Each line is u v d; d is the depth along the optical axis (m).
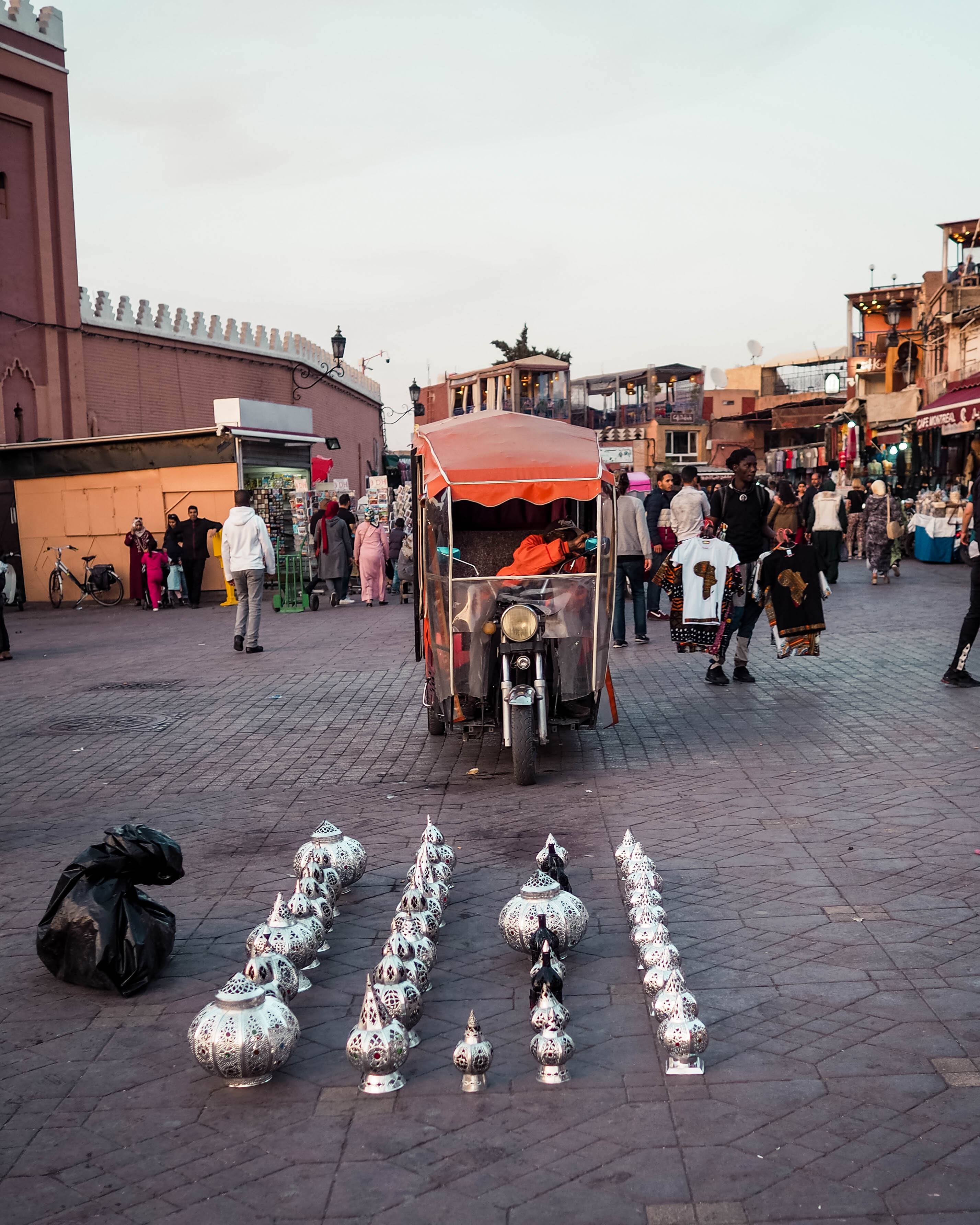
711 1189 2.99
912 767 7.38
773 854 5.77
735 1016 4.00
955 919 4.78
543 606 7.76
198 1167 3.21
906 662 11.50
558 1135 3.30
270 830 6.80
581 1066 3.71
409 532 24.41
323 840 5.50
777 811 6.57
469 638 7.81
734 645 13.41
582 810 6.86
